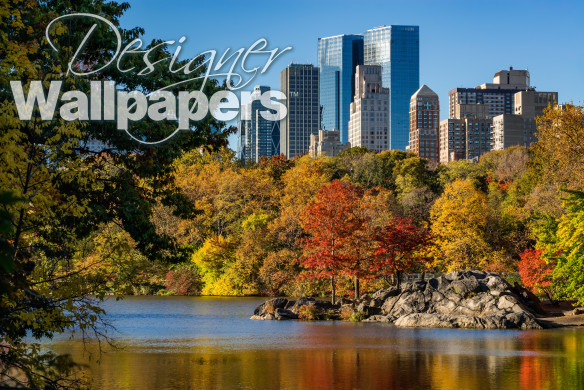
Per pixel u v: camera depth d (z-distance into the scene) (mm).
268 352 31938
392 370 26094
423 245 62031
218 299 84062
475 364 27672
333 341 36875
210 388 22156
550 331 43531
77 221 23188
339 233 61500
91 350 31672
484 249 84625
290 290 88562
